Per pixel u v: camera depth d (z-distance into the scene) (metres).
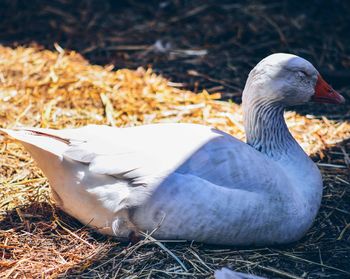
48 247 6.06
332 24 10.42
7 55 9.38
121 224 5.89
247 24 10.35
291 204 5.88
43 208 6.55
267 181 5.81
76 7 10.74
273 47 9.91
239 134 7.90
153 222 5.78
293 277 5.75
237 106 8.55
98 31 10.21
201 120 8.15
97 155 5.83
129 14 10.67
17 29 10.14
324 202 6.89
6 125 7.88
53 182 6.14
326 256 6.06
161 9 10.77
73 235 6.16
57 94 8.48
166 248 5.87
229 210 5.68
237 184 5.76
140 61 9.52
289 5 10.73
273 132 6.28
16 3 10.67
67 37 10.01
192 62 9.55
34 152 6.08
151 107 8.36
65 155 5.90
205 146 5.87
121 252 5.89
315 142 7.89
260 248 6.04
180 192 5.66
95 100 8.43
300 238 6.21
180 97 8.65
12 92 8.48
